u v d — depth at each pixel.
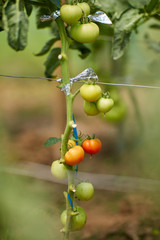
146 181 2.84
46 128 4.41
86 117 4.31
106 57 2.80
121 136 3.29
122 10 1.64
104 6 1.62
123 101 2.75
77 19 1.40
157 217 2.36
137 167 3.15
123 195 2.76
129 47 2.72
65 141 1.43
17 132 4.29
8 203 1.92
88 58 2.88
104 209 2.57
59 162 1.46
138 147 3.24
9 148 3.51
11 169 2.69
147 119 3.22
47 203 2.13
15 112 5.03
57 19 1.43
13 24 1.41
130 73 2.92
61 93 3.18
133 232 2.19
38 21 1.79
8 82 6.15
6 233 1.83
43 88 5.79
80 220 1.50
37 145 3.83
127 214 2.47
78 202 2.71
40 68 5.86
